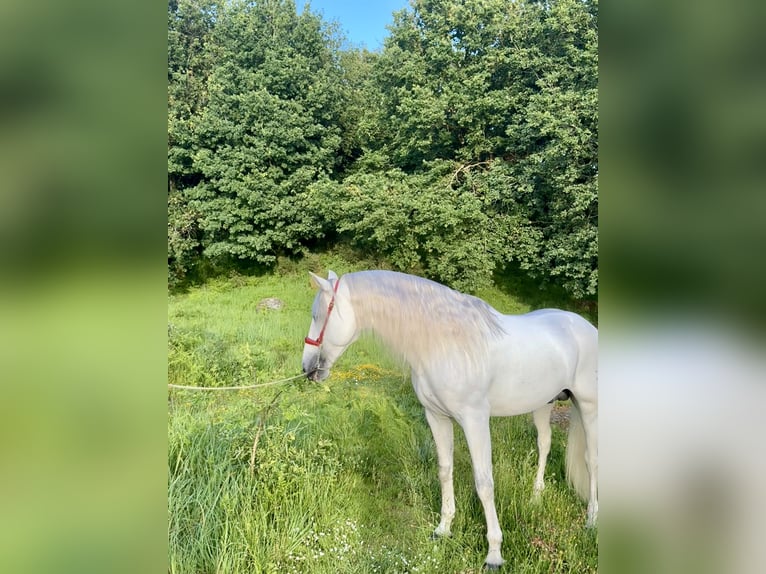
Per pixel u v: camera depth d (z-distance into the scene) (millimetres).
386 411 3578
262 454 2629
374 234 7496
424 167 8547
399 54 9133
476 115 8031
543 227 7473
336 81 9812
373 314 2115
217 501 2328
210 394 3943
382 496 2695
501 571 2066
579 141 6508
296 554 2186
